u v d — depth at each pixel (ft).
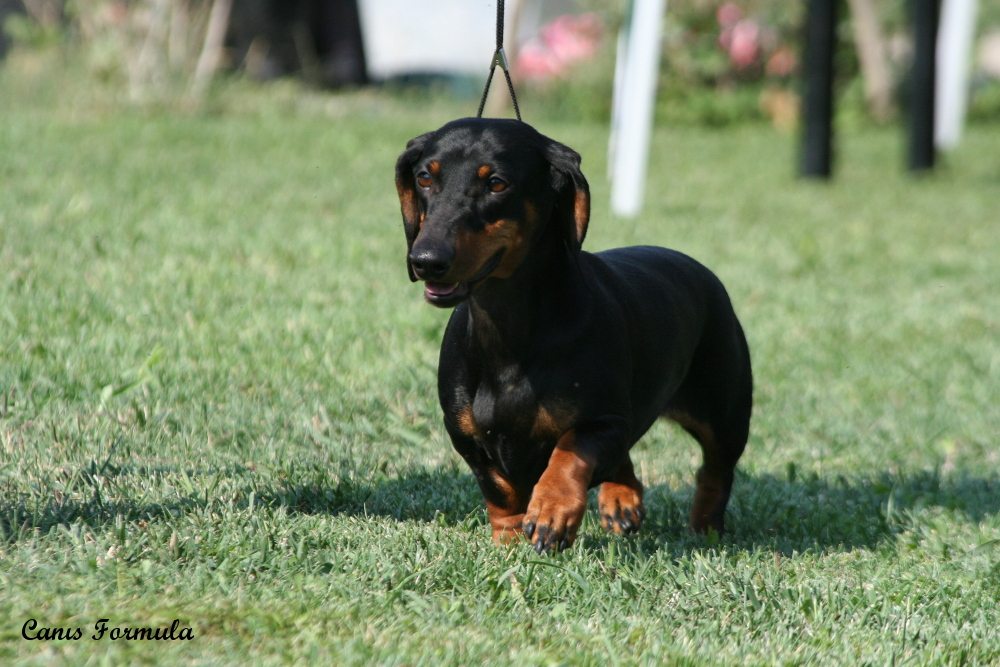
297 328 34.83
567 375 20.29
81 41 83.10
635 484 23.24
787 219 62.39
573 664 16.94
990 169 89.40
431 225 19.38
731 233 56.80
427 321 36.94
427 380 32.50
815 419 34.81
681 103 111.14
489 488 21.57
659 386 22.41
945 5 101.86
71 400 28.35
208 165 59.82
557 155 20.35
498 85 98.22
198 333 33.40
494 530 21.84
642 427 22.49
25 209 45.42
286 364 32.24
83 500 21.72
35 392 28.27
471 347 20.75
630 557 21.68
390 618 17.92
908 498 27.76
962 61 102.22
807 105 77.41
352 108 88.79
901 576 22.20
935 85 83.66
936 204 71.61
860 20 116.78
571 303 20.48
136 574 18.34
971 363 40.60
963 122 115.55
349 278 40.86
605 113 105.09
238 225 46.88
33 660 15.49
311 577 18.88
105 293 35.94
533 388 20.31
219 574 18.51
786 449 32.35
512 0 104.27
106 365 30.27
